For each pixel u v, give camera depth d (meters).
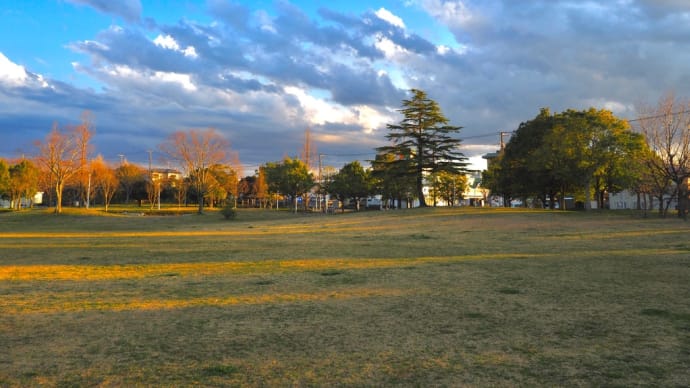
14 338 6.20
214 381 4.62
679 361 5.07
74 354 5.51
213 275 11.86
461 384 4.48
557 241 19.06
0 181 68.50
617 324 6.57
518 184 51.09
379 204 106.88
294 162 74.75
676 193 30.50
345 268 12.75
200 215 54.91
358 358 5.29
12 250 19.20
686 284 9.45
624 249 15.61
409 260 14.34
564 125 39.50
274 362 5.18
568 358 5.21
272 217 53.59
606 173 42.69
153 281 10.98
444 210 41.97
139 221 46.81
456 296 8.72
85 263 14.68
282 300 8.60
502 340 5.93
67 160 52.38
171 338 6.17
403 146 48.59
